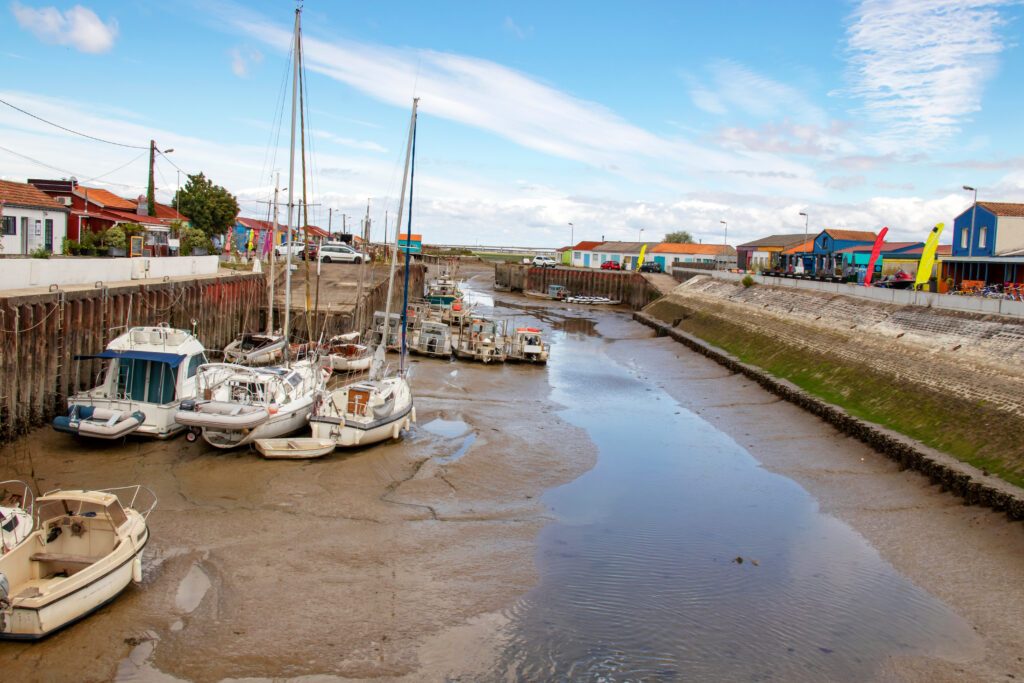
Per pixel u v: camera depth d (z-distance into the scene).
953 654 13.55
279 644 12.74
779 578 16.38
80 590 12.60
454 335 51.16
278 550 16.17
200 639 12.70
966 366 28.08
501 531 18.28
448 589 15.11
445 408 30.17
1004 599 15.42
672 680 12.41
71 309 24.31
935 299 36.41
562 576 16.03
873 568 16.95
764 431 28.86
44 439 22.31
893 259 66.62
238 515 17.84
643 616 14.47
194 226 67.94
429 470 22.23
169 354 23.00
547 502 20.55
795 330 44.03
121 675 11.65
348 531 17.47
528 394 34.59
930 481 21.72
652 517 19.83
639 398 35.19
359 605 14.20
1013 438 21.64
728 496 21.62
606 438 27.58
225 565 15.29
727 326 53.38
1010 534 17.80
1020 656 13.52
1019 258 42.31
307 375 26.23
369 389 25.00
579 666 12.69
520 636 13.55
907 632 14.24
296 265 60.31
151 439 22.91
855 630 14.25
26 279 25.64
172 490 19.19
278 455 22.00
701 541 18.31
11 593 12.75
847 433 27.41
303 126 32.28
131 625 12.95
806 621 14.53
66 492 14.03
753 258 97.00
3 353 20.84
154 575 14.66
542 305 86.25
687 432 28.84
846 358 35.56
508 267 107.88
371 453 23.45
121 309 27.58
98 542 13.90
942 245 70.44
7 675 11.45
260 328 42.78
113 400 22.33
